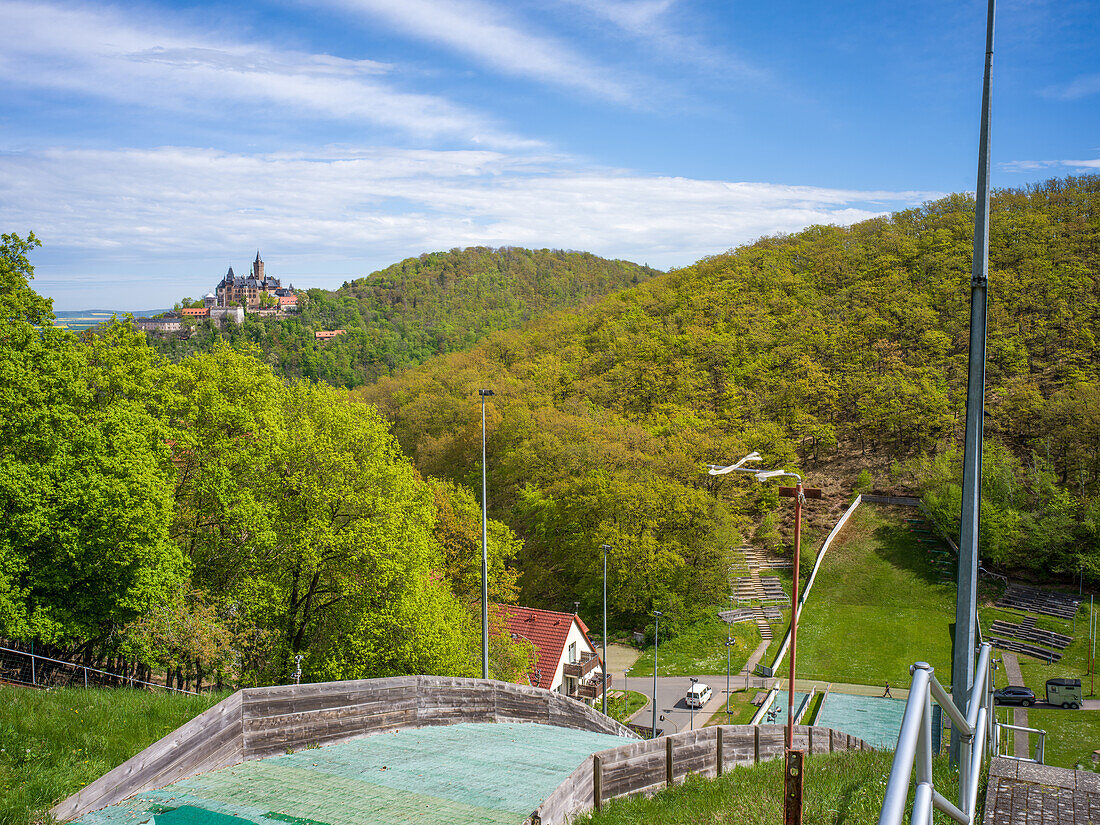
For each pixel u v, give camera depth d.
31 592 19.39
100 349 25.17
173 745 9.68
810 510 66.81
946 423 67.69
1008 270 88.00
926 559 58.44
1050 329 76.69
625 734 21.73
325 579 26.75
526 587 62.88
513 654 35.59
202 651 20.30
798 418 74.50
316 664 24.19
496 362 120.56
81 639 20.80
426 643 24.92
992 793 5.86
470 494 44.38
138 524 19.66
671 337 97.69
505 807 9.10
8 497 18.78
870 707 39.19
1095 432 57.31
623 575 55.06
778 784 10.59
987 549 54.91
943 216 112.00
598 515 59.72
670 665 48.88
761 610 55.12
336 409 27.94
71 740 10.09
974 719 5.47
